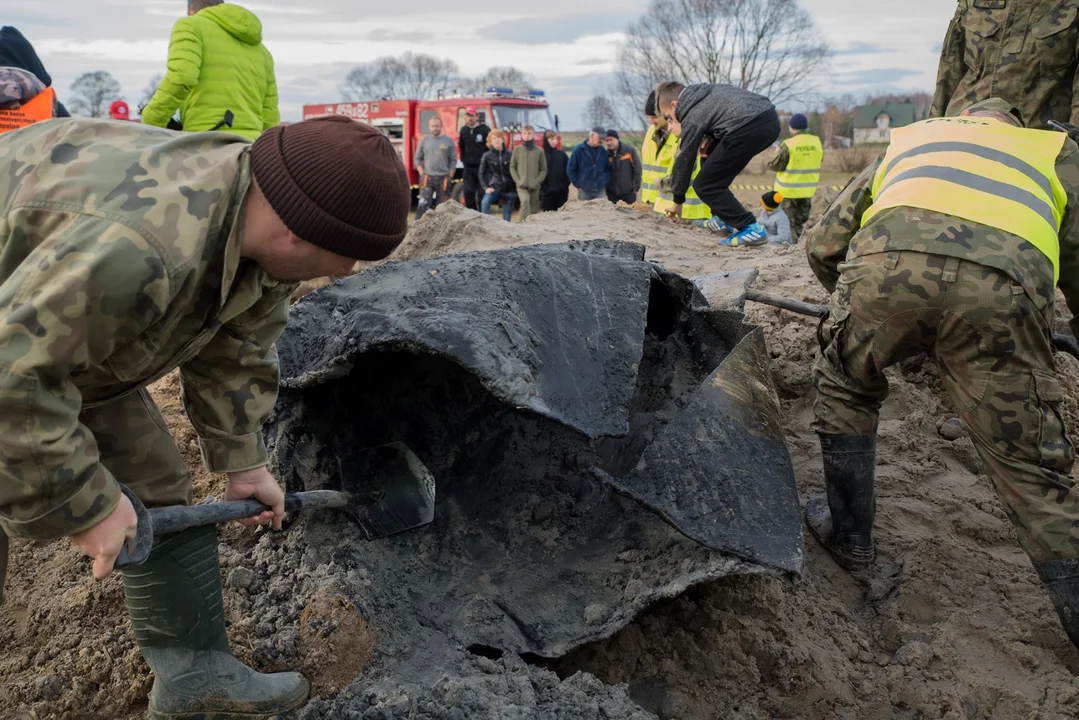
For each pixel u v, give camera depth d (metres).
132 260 1.60
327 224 1.70
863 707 2.86
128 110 9.02
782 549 2.68
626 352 2.79
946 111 5.30
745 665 2.89
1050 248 2.75
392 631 2.67
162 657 2.28
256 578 2.84
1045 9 4.66
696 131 7.36
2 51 5.88
